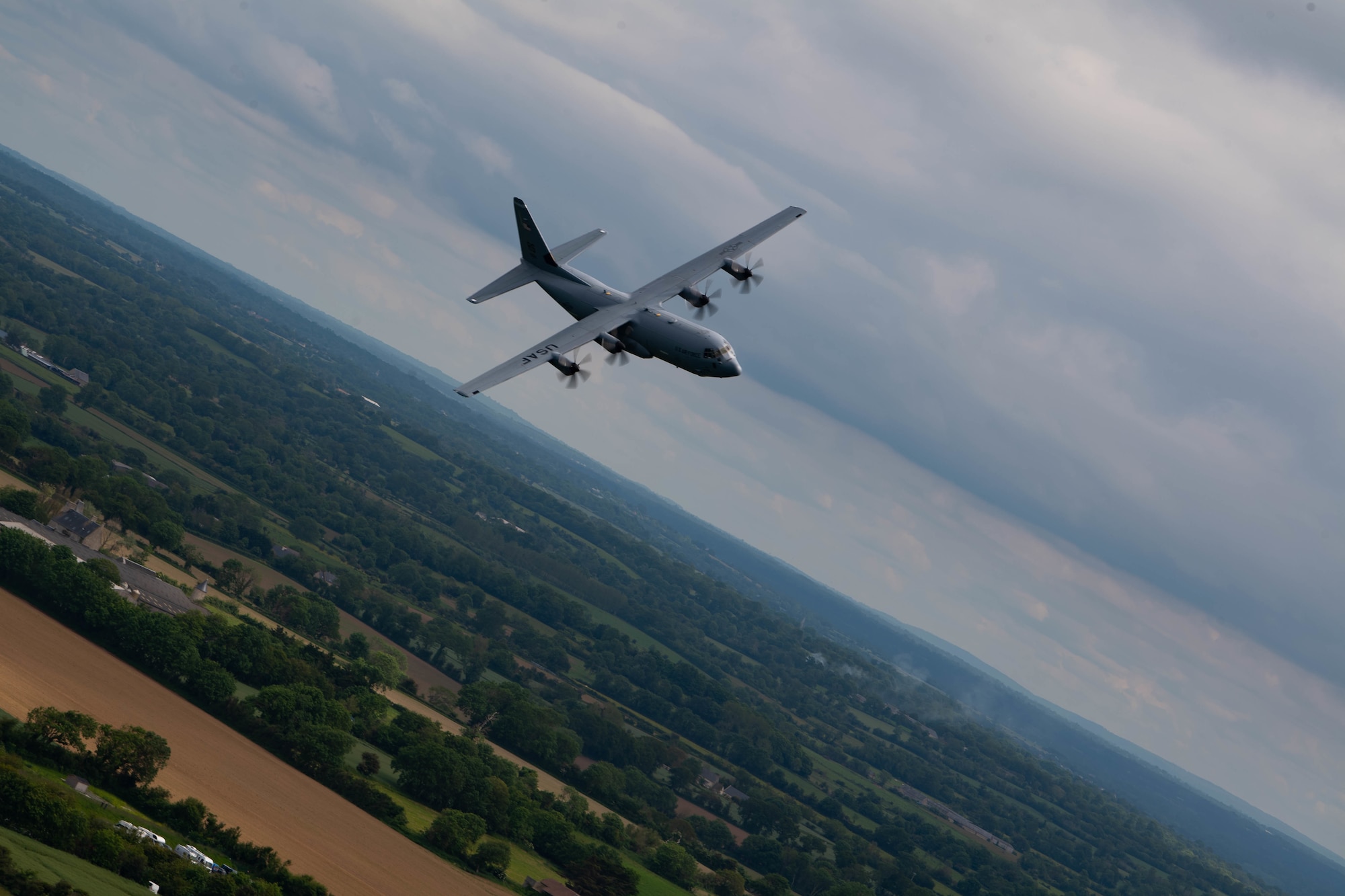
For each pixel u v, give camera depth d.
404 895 109.62
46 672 120.00
